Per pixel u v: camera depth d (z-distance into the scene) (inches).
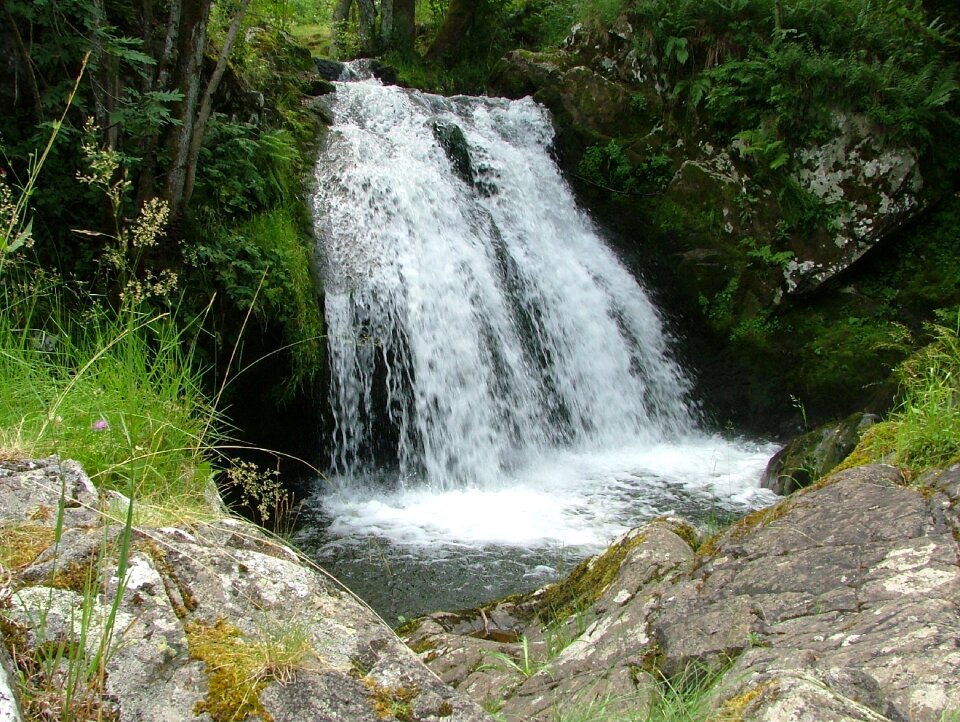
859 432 286.0
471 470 324.2
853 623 102.8
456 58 560.7
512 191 416.5
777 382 409.4
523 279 379.9
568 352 380.2
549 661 127.0
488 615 166.6
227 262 260.4
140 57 226.8
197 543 76.0
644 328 415.2
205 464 135.7
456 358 335.0
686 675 103.0
